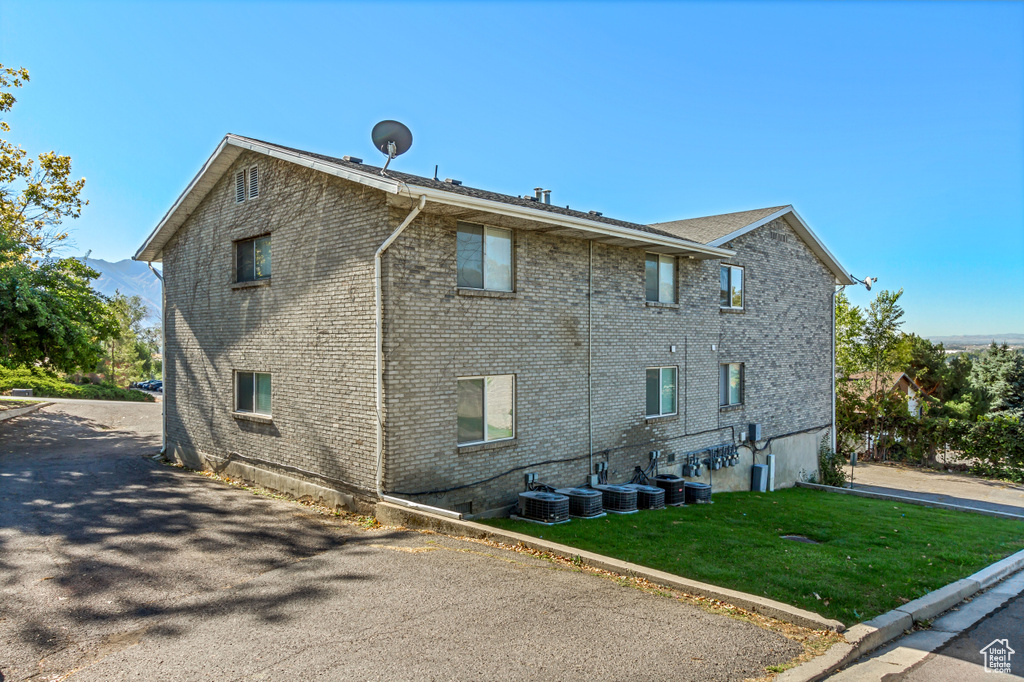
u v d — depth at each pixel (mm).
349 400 10922
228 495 12086
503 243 12258
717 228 18453
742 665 5504
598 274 14102
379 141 10305
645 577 7668
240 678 5012
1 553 8117
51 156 23750
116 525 9555
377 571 7656
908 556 10102
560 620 6285
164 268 16547
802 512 14258
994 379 35500
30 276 21484
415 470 10703
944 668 6004
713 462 17266
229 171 14148
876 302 32500
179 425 15828
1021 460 25609
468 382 11672
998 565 9922
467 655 5457
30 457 16578
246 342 13500
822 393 22422
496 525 11039
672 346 16094
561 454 13289
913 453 28922
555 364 13141
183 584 7129
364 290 10602
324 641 5695
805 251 21578
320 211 11594
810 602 7168
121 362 74438
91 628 5949
